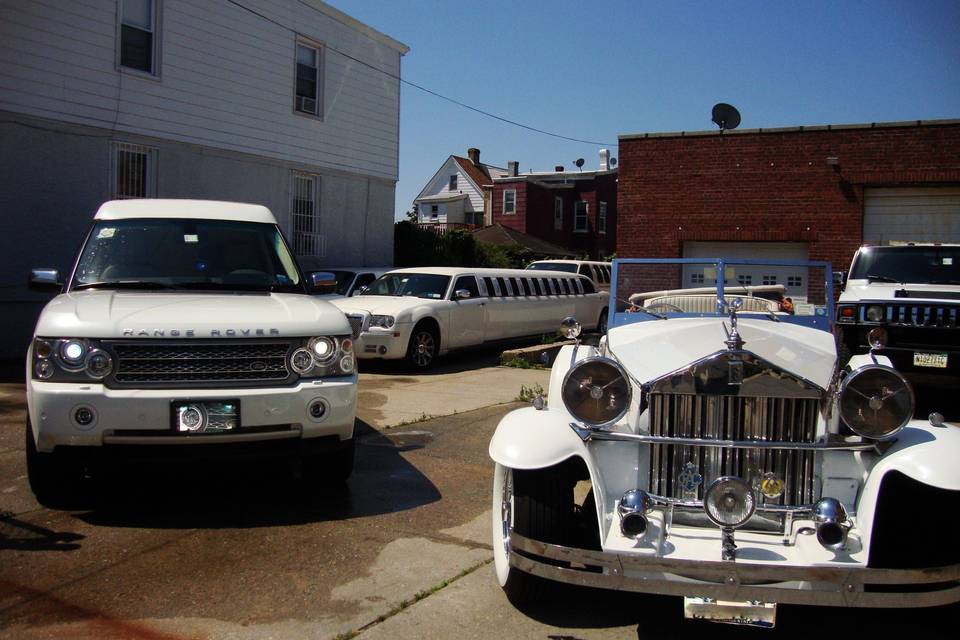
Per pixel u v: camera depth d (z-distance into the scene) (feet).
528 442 11.91
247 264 19.98
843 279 34.86
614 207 148.66
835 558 10.64
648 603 12.91
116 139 44.32
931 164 49.57
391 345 36.99
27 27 40.09
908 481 11.85
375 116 62.54
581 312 51.60
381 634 11.46
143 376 15.19
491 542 15.30
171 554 14.26
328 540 15.15
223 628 11.51
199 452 15.29
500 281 44.80
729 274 16.93
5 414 25.39
